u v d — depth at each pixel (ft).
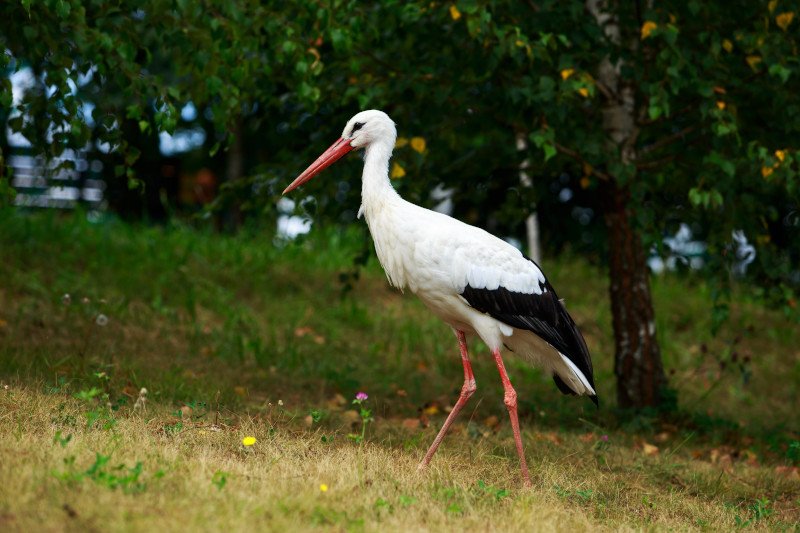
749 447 39.78
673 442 38.75
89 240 58.75
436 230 28.53
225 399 34.83
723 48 37.73
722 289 38.68
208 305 53.78
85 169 78.33
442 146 41.19
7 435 24.02
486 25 32.24
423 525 21.57
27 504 18.88
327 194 40.78
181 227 64.13
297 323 53.93
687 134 41.65
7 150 69.36
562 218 74.18
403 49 39.09
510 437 35.06
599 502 26.89
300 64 31.53
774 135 38.52
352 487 23.34
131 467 22.45
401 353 51.96
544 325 29.71
